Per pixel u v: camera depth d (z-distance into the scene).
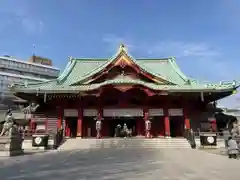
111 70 38.12
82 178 10.23
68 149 28.14
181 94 35.03
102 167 13.41
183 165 14.16
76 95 35.34
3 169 13.04
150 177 10.37
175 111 36.72
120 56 37.47
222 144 29.66
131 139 31.31
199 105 38.41
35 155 21.44
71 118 39.22
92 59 48.50
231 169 12.66
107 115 36.69
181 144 30.08
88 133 39.16
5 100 72.31
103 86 34.03
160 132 38.69
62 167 13.57
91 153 22.41
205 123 37.56
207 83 36.22
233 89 33.53
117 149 27.06
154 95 34.78
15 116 43.34
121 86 34.22
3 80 77.62
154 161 16.14
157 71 44.72
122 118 39.53
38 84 36.72
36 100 38.25
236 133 33.69
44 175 11.08
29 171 12.27
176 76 42.28
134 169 12.63
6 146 20.98
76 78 41.62
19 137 23.33
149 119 36.41
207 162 15.68
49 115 38.16
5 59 85.81
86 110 36.72
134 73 38.47
